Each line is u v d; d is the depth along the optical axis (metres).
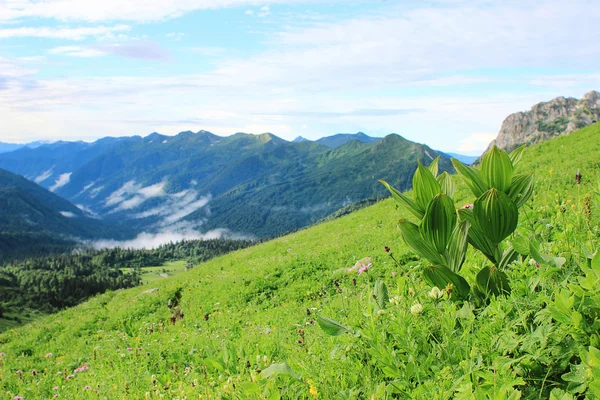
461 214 3.95
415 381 3.10
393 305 4.07
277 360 5.10
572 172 16.86
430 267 3.80
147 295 21.88
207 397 4.35
